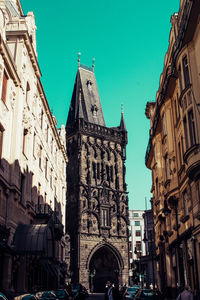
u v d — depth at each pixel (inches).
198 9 980.6
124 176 4264.3
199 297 1027.9
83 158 3986.2
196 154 983.0
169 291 1466.5
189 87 1074.7
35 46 1603.1
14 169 1174.3
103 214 3909.9
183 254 1233.4
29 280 1368.1
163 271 1713.8
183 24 1094.4
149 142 1964.8
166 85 1344.7
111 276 3878.0
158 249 1877.5
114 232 3919.8
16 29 1375.5
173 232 1434.5
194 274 1093.1
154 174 1913.1
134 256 5753.0
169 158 1386.6
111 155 4264.3
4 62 1138.0
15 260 1174.3
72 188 3897.6
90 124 4197.8
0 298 586.2
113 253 3853.3
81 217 3698.3
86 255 3599.9
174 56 1235.2
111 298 1080.2
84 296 1558.8
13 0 1824.6
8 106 1182.3
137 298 1417.3
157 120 1615.4
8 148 1165.7
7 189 1111.0
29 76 1471.5
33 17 1594.5
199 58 1036.5
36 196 1572.3
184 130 1099.3
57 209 2335.1
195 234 1055.6
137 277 3612.2
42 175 1766.7
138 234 5876.0
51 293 1037.8
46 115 1910.7
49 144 2018.9
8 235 1048.8
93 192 3892.7
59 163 2472.9
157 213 1785.2
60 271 2348.7
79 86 4672.7
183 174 1222.9
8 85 1189.1
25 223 1330.0
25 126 1358.3
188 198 1154.7
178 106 1296.8
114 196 4062.5
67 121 4498.0
